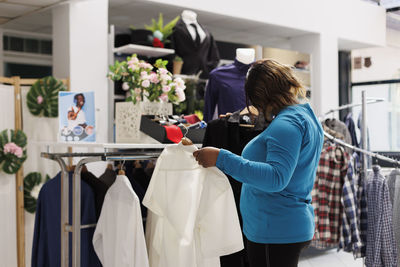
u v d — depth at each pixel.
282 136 1.91
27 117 4.44
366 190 4.17
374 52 9.12
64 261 2.64
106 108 5.02
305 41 7.56
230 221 2.43
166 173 2.44
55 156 2.66
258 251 2.09
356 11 7.98
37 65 7.02
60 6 4.91
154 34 5.29
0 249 4.26
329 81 7.50
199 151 2.06
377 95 9.16
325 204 4.83
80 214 2.69
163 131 2.79
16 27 6.45
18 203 4.38
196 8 5.88
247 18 6.38
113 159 2.55
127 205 2.48
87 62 4.89
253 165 1.89
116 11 6.05
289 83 2.07
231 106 4.18
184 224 2.41
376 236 4.04
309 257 5.43
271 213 2.03
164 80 3.25
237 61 4.23
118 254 2.47
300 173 2.02
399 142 9.05
